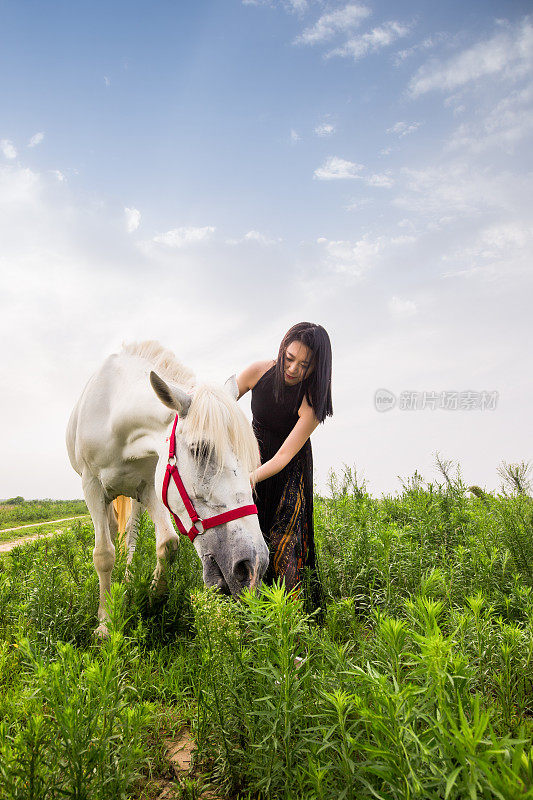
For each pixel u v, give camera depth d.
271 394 3.63
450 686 1.26
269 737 1.60
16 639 2.93
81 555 4.95
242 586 2.61
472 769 0.99
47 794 1.52
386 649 1.71
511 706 1.88
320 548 4.24
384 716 1.25
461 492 6.04
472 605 2.12
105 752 1.56
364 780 1.31
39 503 29.05
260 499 3.60
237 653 1.85
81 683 1.71
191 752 1.96
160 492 3.18
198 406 2.90
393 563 3.37
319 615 3.20
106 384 4.17
